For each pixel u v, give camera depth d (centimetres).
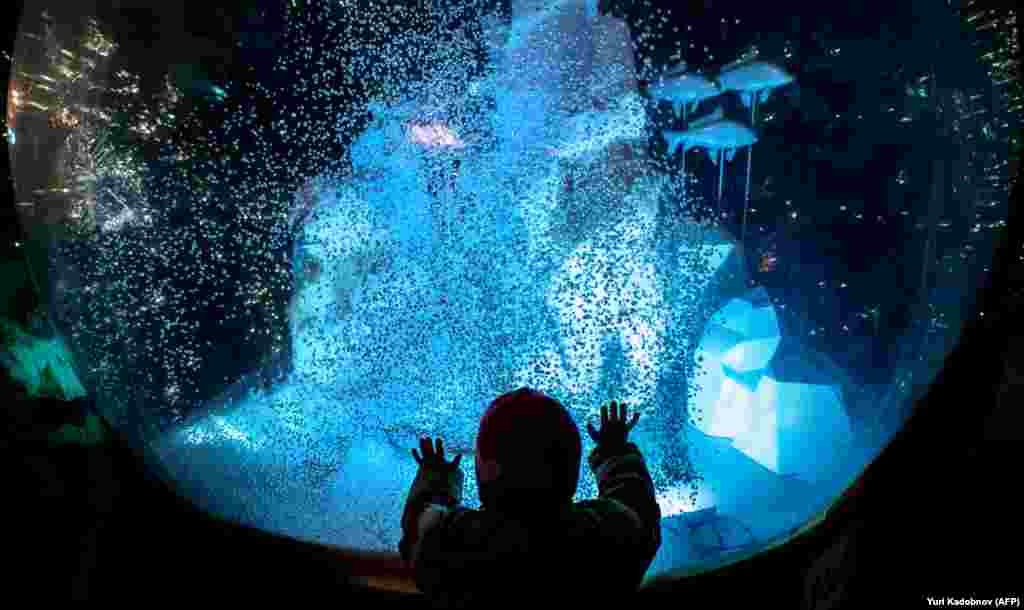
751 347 218
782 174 224
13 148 198
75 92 206
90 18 202
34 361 204
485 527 111
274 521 193
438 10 222
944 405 177
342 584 178
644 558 119
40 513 188
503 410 114
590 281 218
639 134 224
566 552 110
